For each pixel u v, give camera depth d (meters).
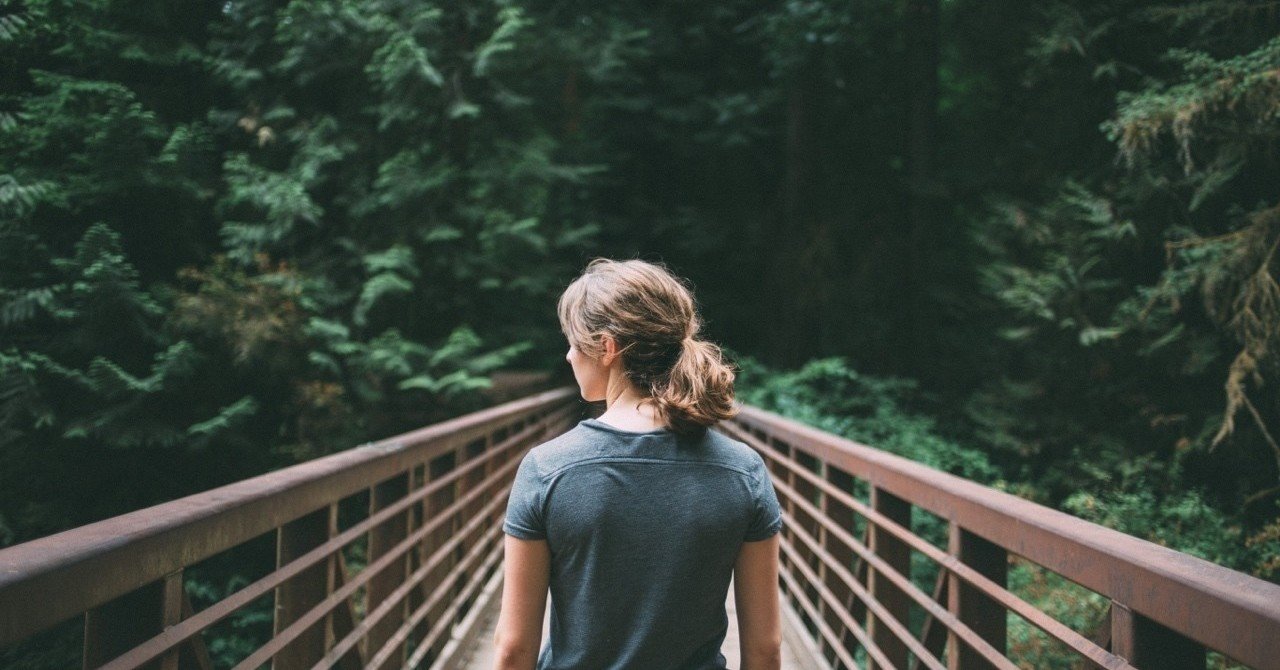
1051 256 9.26
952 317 13.77
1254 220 6.59
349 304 10.36
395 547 3.54
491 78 11.38
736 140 13.83
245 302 8.22
